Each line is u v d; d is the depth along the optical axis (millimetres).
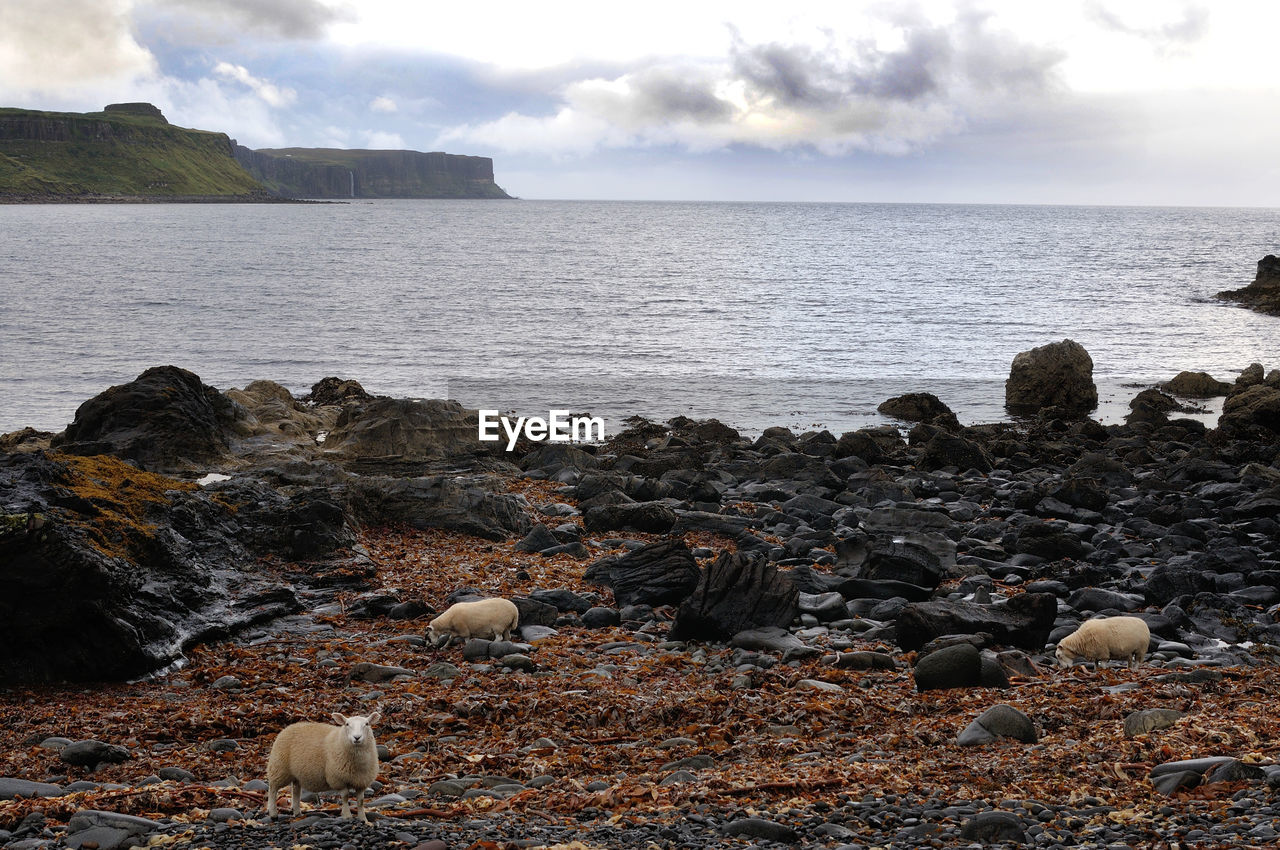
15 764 9859
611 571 19109
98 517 15039
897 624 15742
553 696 12375
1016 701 12102
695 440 38500
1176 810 7988
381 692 12812
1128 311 88438
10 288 88875
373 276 112438
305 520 19062
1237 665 14891
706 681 13750
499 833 7637
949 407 50094
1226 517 25453
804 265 136750
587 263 136750
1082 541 23734
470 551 21250
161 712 11867
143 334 65250
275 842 7238
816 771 9375
